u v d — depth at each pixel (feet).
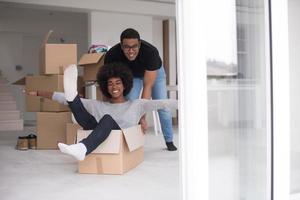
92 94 16.22
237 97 3.98
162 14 20.29
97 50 13.53
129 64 9.34
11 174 7.50
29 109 11.96
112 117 7.62
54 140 11.39
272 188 4.00
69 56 11.58
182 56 3.55
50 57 11.45
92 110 7.92
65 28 26.48
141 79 9.57
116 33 19.72
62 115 11.32
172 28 21.18
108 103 8.11
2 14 23.00
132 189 6.15
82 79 12.44
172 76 21.01
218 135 3.91
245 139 4.05
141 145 8.30
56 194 5.91
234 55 3.94
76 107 7.27
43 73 11.75
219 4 3.83
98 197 5.70
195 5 3.50
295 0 4.31
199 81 3.53
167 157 9.27
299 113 4.33
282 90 3.94
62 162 8.94
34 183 6.68
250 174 4.10
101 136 7.00
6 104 21.47
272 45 3.93
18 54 26.25
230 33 3.91
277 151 3.94
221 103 3.89
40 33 26.11
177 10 3.58
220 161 3.95
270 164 4.00
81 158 6.67
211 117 3.83
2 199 5.64
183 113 3.59
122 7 19.29
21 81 13.03
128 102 8.15
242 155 4.06
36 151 10.96
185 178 3.65
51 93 8.52
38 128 11.42
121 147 7.28
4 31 25.14
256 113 4.09
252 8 4.05
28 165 8.55
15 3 17.57
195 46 3.51
